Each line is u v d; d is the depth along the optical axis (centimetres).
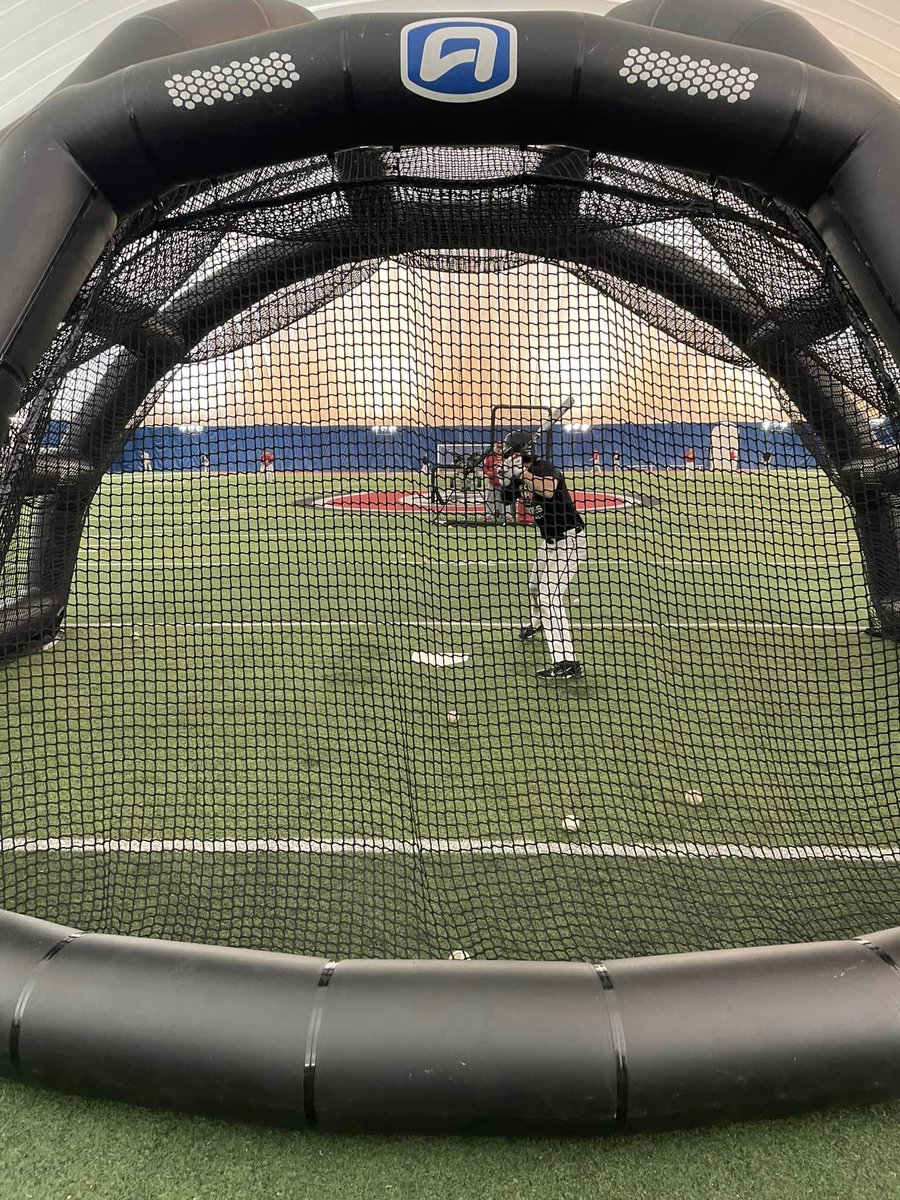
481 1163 161
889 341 251
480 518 511
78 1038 167
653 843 278
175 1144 164
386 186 322
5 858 266
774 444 428
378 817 296
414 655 505
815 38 289
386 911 238
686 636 542
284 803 307
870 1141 166
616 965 180
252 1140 166
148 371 417
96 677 450
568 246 382
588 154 320
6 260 236
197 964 180
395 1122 160
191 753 352
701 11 307
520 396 481
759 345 399
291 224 343
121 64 284
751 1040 162
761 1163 161
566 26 240
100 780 324
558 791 318
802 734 370
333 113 247
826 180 254
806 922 234
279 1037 163
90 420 406
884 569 382
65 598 425
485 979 174
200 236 335
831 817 298
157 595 674
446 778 328
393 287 473
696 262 394
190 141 250
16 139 247
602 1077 157
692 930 229
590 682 450
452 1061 159
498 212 337
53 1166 158
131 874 258
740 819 296
